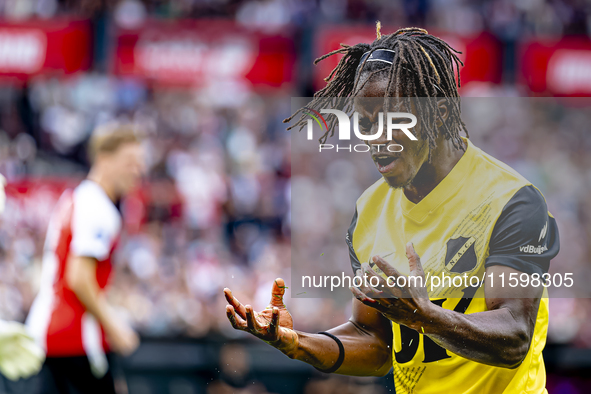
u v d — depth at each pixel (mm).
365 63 2477
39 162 11805
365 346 2740
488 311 2273
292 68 10602
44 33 10406
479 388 2584
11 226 9266
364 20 14305
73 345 5055
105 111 12617
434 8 14492
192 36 10617
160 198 10891
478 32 10250
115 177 5242
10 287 8797
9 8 13492
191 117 12680
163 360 8086
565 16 14484
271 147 11789
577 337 6773
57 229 5133
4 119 11992
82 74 10805
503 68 10297
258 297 8234
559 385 6723
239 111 12547
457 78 2607
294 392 7605
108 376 5312
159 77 10641
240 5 14531
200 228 10648
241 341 7895
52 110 12367
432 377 2684
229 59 10641
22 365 3699
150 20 10578
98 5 13836
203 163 11500
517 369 2535
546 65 10344
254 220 10523
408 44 2434
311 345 2545
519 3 14484
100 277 5113
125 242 9836
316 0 14500
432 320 2090
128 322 8609
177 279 9609
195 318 8570
